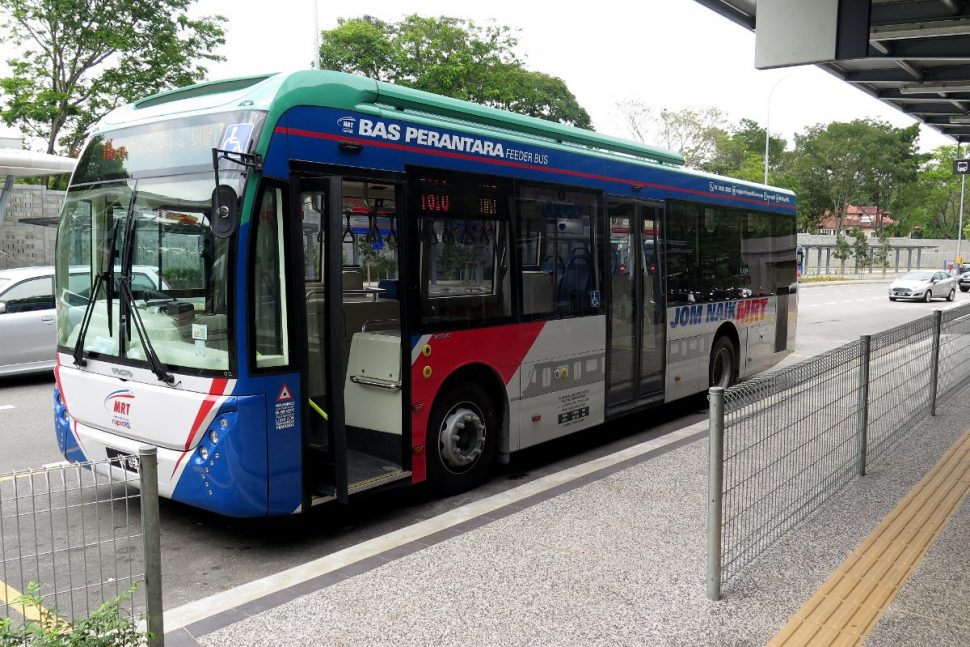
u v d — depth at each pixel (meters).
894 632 3.62
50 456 7.53
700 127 46.28
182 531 5.59
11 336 11.02
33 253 21.14
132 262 5.21
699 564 4.48
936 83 12.83
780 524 4.74
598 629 3.69
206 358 4.77
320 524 5.74
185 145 5.01
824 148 59.41
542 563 4.50
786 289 12.12
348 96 5.29
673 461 6.73
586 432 8.91
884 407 6.73
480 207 6.29
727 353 10.34
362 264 6.74
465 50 29.48
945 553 4.59
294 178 4.91
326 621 3.79
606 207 7.77
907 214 74.50
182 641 3.57
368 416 5.97
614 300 7.93
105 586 4.32
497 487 6.63
